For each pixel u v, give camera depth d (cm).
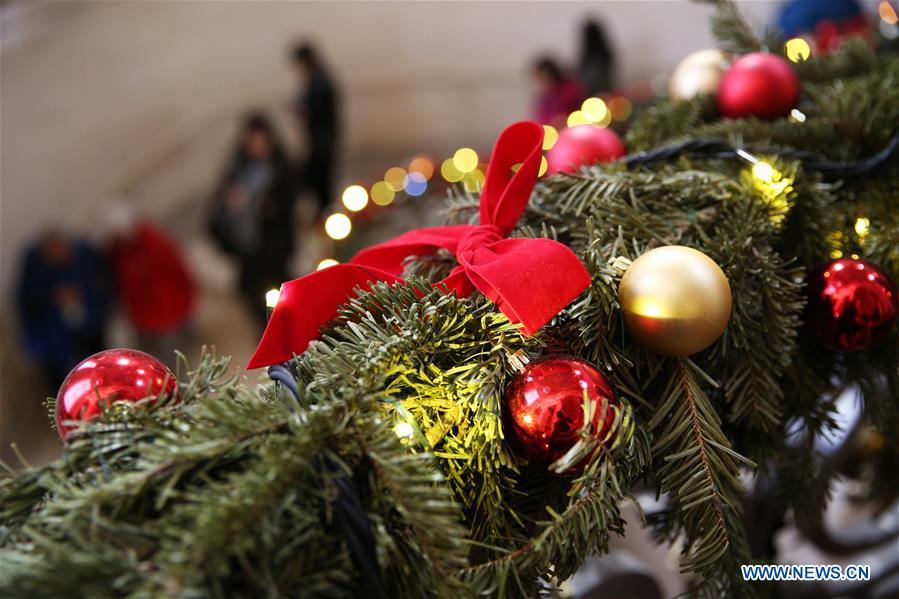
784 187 69
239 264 404
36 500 54
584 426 55
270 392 59
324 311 62
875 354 71
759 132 83
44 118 493
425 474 52
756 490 81
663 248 61
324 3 559
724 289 60
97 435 54
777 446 71
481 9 564
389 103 580
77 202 511
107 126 517
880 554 102
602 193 72
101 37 507
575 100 411
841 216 75
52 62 493
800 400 71
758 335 65
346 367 56
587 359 63
